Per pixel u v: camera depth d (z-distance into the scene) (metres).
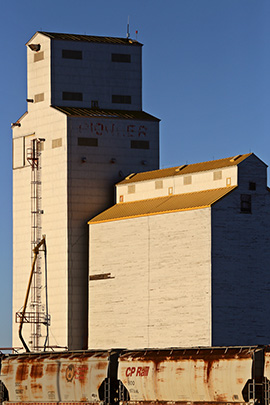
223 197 131.88
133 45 168.50
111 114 161.38
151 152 162.62
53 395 113.44
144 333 138.88
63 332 153.12
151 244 139.00
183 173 142.75
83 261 154.50
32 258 161.50
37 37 165.38
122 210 149.00
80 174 156.62
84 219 155.62
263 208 135.25
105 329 145.75
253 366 92.75
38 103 163.50
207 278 130.12
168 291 135.62
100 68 165.88
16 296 164.25
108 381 107.00
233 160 136.38
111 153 159.12
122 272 143.75
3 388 120.44
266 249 134.75
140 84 168.62
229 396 94.69
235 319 131.12
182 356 100.25
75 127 157.00
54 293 155.75
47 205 159.12
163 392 101.69
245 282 132.38
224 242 131.38
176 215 135.38
